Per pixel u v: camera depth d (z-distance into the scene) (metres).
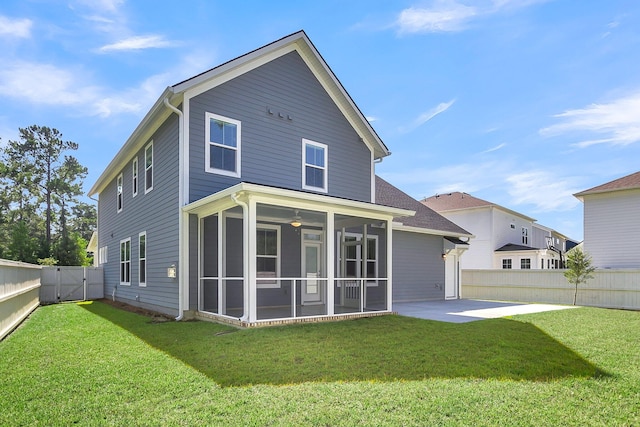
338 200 8.59
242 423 3.29
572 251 14.58
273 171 10.44
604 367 5.02
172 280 9.40
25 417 3.42
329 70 11.55
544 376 4.62
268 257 10.80
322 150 11.61
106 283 16.67
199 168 9.17
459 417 3.43
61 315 10.40
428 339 6.63
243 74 10.10
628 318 9.65
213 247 9.69
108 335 7.07
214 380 4.39
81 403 3.73
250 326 7.39
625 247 17.09
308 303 11.59
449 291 16.52
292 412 3.51
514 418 3.42
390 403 3.73
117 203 15.19
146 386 4.18
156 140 10.84
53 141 33.34
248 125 10.07
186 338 6.65
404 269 14.66
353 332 7.18
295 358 5.34
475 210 26.59
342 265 11.98
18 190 32.59
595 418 3.43
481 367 4.97
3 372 4.75
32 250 20.06
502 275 16.44
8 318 7.74
